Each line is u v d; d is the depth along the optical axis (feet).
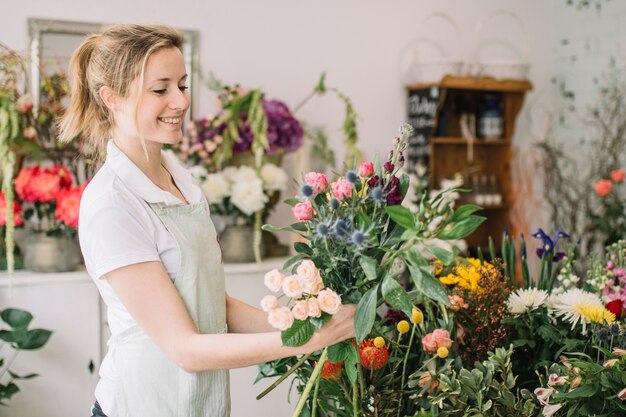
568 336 6.01
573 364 5.15
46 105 10.90
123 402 5.59
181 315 5.18
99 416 5.80
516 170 15.83
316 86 12.57
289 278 4.56
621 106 14.79
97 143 6.03
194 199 6.15
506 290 6.06
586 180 15.35
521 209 15.71
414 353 6.00
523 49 15.85
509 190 15.12
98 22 12.01
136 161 5.67
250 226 11.80
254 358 4.90
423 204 4.48
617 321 5.96
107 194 5.35
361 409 5.28
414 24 14.57
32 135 10.46
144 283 5.20
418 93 14.16
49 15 11.71
